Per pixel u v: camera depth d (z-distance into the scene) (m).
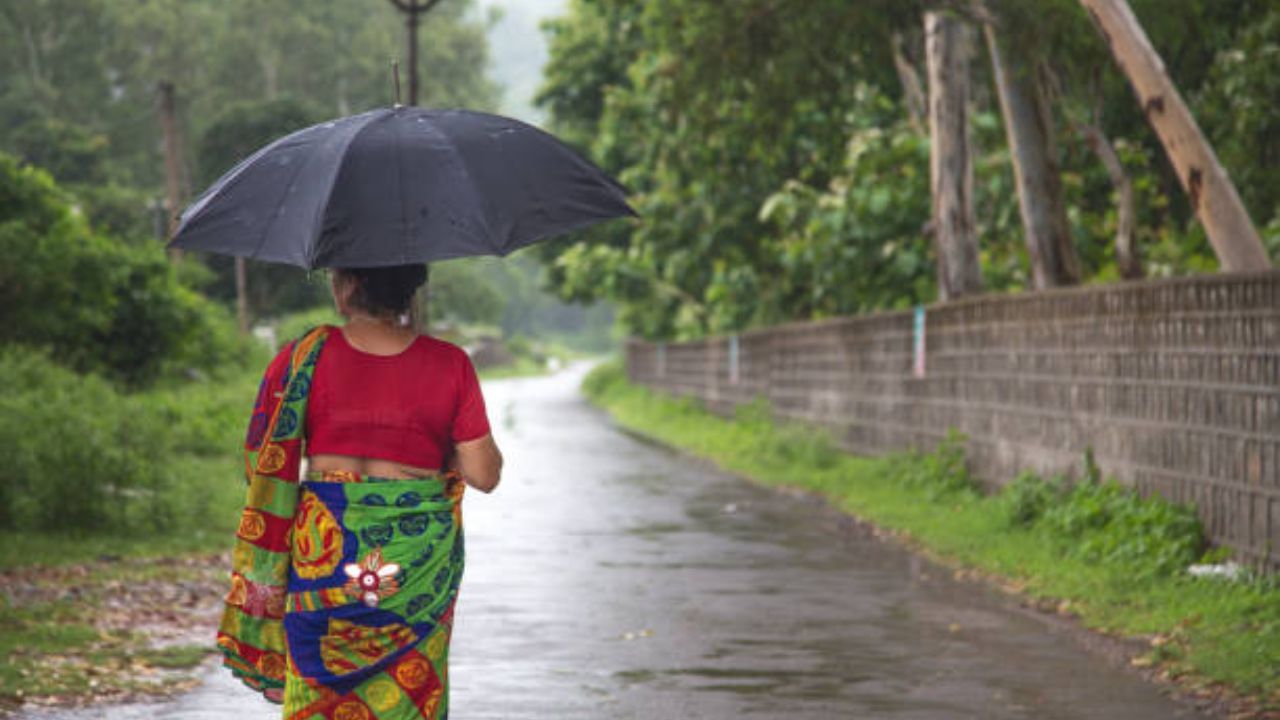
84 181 80.94
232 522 16.61
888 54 21.73
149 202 68.88
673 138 34.59
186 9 100.81
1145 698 8.34
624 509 19.58
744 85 21.20
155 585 12.16
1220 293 11.98
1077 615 11.20
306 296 67.81
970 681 8.82
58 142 81.12
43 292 28.19
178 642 9.80
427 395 4.66
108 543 14.42
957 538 15.23
